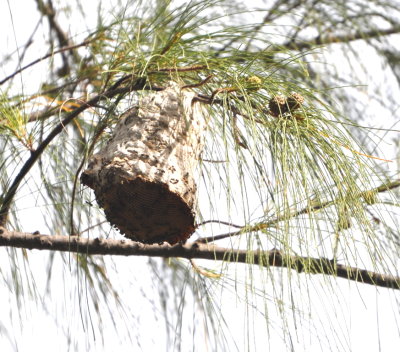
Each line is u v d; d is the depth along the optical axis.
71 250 6.67
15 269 6.73
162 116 6.51
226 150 6.46
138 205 6.49
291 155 6.46
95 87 6.79
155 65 6.57
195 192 6.50
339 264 6.59
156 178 6.47
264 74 6.52
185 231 6.52
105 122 6.56
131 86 6.55
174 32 6.59
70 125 6.80
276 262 6.59
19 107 6.73
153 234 6.52
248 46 6.79
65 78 6.83
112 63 6.64
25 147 6.69
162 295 6.82
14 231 6.66
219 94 6.52
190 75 6.58
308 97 6.52
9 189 6.68
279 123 6.46
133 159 6.48
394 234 6.56
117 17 6.79
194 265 6.76
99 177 6.48
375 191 6.49
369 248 6.46
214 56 6.57
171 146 6.49
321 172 6.47
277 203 6.44
